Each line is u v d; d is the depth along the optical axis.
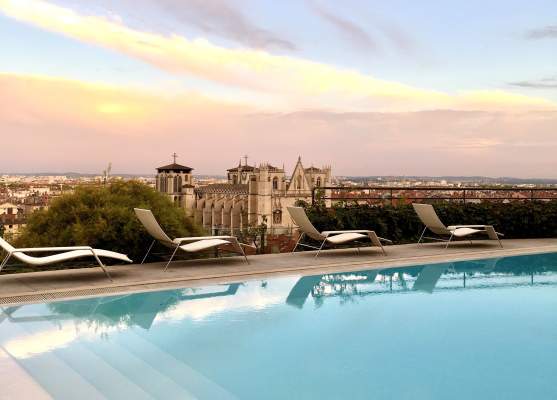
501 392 3.98
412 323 5.81
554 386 4.10
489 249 10.67
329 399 3.79
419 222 12.21
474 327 5.68
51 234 12.74
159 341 4.99
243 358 4.61
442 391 3.98
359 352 4.84
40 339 4.90
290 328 5.53
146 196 13.53
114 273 7.80
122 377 4.05
